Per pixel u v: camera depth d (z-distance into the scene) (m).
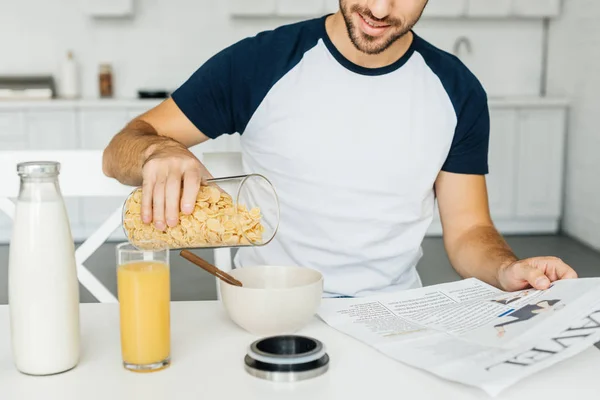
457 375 0.73
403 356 0.80
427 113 1.31
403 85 1.31
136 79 4.70
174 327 0.91
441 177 1.38
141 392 0.71
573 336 0.80
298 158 1.32
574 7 4.50
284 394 0.71
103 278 3.45
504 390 0.73
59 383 0.73
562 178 4.58
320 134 1.31
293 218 1.34
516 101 4.40
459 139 1.35
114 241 4.28
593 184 4.23
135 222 0.89
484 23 4.89
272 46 1.33
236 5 4.51
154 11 4.64
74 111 4.20
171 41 4.68
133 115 4.25
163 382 0.73
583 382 0.75
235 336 0.88
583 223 4.38
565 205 4.64
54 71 4.61
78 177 1.29
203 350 0.83
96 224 4.26
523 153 4.48
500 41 4.93
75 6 4.57
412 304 1.00
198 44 4.70
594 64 4.22
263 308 0.84
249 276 0.95
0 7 4.51
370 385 0.73
